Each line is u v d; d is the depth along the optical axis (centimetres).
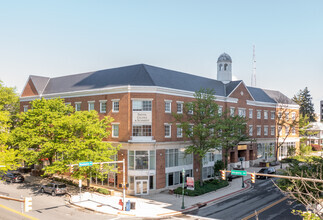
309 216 1792
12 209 3042
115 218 2881
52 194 3706
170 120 4291
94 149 3697
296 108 7656
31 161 3972
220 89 5656
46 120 4047
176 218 2914
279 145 6912
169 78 4678
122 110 4109
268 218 2900
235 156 5753
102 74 4978
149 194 3934
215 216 2978
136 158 3978
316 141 9606
